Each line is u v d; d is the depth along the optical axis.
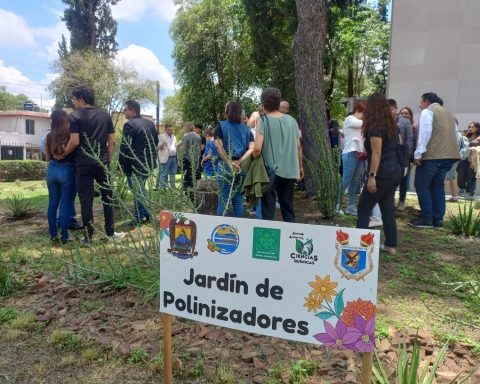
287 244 1.79
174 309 2.10
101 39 39.75
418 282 3.78
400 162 4.21
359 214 4.38
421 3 10.85
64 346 2.81
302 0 7.82
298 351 2.66
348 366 2.47
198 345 2.75
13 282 3.88
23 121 40.34
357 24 17.38
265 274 1.85
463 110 10.58
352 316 1.69
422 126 5.47
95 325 3.06
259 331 1.89
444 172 5.71
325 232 1.71
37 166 18.83
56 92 32.94
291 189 4.55
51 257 4.30
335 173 5.96
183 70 23.38
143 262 3.78
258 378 2.39
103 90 31.48
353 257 1.67
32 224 6.57
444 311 3.21
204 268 1.99
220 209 4.45
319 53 7.81
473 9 10.27
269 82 20.17
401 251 4.62
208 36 21.83
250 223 1.86
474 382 2.33
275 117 4.27
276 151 4.24
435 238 5.19
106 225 5.14
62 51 39.94
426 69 10.92
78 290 3.63
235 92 22.94
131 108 5.64
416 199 8.45
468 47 10.41
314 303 1.76
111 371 2.54
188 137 8.54
